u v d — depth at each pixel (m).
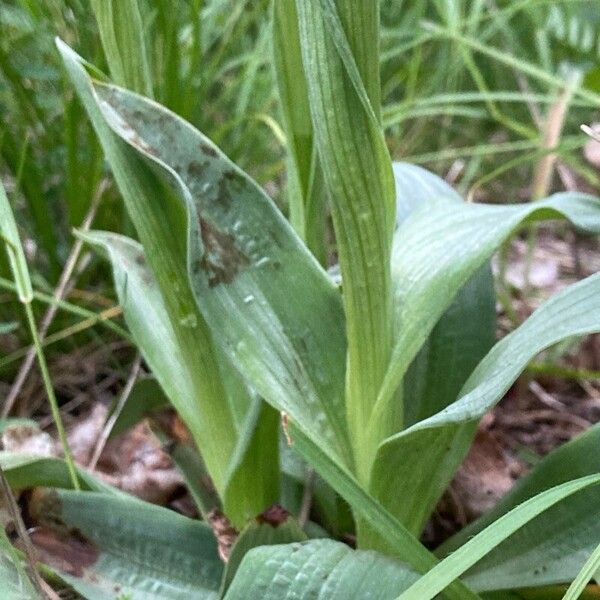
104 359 0.40
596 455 0.22
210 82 0.42
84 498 0.23
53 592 0.21
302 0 0.18
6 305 0.40
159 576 0.23
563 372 0.39
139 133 0.21
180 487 0.31
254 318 0.21
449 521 0.29
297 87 0.22
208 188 0.21
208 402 0.23
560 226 0.59
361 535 0.22
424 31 0.59
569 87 0.45
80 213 0.39
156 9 0.35
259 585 0.17
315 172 0.24
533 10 0.59
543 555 0.21
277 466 0.23
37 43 0.39
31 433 0.29
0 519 0.21
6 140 0.37
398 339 0.21
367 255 0.19
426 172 0.30
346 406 0.21
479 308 0.25
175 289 0.22
